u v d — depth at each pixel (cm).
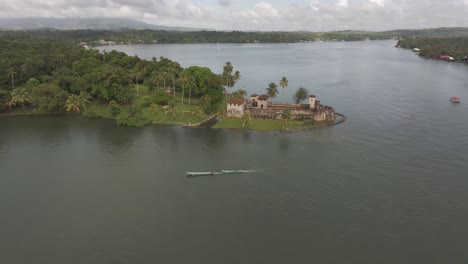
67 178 12194
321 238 8925
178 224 9544
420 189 11188
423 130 17100
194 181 11938
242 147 14925
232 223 9575
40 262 8206
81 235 9131
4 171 12694
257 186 11556
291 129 17138
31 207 10412
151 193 11162
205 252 8462
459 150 14350
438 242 8731
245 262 8125
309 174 12319
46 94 19438
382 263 8056
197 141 15738
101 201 10719
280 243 8756
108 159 13800
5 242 8881
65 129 17462
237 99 19162
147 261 8194
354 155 13912
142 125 17950
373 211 10031
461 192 10962
